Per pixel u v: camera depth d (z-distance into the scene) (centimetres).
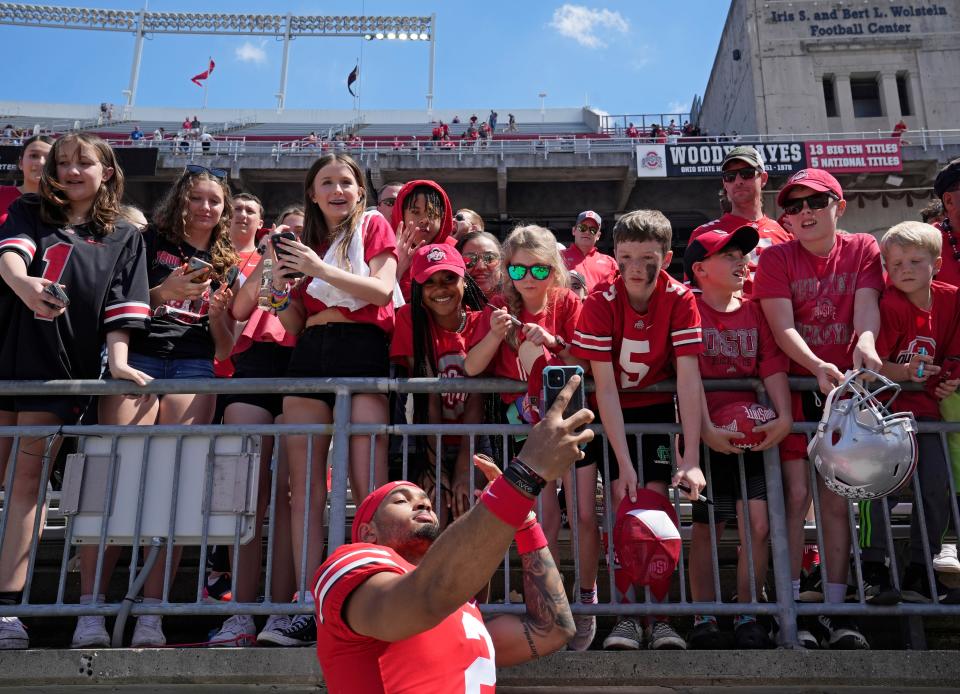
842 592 323
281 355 397
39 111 4444
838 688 277
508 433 315
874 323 332
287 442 334
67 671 275
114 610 292
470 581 157
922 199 2314
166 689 277
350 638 189
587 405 337
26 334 326
